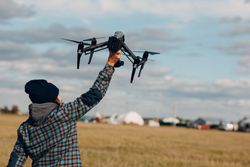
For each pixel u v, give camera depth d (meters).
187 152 35.09
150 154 30.00
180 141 52.25
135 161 22.09
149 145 41.38
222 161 27.47
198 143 50.62
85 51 4.49
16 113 154.62
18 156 4.89
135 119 144.50
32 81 4.80
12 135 42.72
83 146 35.88
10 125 71.31
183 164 22.75
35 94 4.72
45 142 4.73
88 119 155.75
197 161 24.61
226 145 50.28
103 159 21.94
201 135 76.25
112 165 19.53
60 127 4.71
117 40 4.48
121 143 41.84
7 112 155.00
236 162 27.88
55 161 4.74
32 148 4.79
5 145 24.83
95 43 4.51
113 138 48.00
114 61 4.63
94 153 25.59
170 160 24.16
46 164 4.77
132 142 44.22
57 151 4.72
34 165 4.83
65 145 4.73
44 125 4.71
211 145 48.22
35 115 4.71
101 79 4.70
